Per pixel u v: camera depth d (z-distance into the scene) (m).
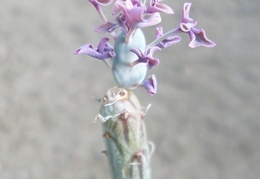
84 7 0.68
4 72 0.58
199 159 0.50
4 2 0.69
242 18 0.67
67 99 0.56
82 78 0.58
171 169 0.49
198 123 0.53
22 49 0.62
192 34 0.18
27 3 0.69
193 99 0.56
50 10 0.68
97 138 0.52
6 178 0.49
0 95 0.56
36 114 0.54
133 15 0.17
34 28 0.65
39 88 0.57
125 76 0.18
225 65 0.60
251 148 0.51
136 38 0.18
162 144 0.51
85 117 0.54
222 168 0.49
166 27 0.64
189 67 0.59
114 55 0.18
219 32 0.64
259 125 0.53
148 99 0.55
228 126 0.53
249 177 0.49
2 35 0.64
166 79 0.58
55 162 0.50
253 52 0.62
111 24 0.18
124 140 0.19
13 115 0.54
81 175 0.49
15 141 0.51
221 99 0.56
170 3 0.68
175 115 0.54
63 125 0.53
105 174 0.49
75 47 0.62
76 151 0.51
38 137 0.52
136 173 0.19
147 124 0.53
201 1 0.69
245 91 0.57
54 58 0.61
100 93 0.56
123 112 0.18
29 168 0.50
